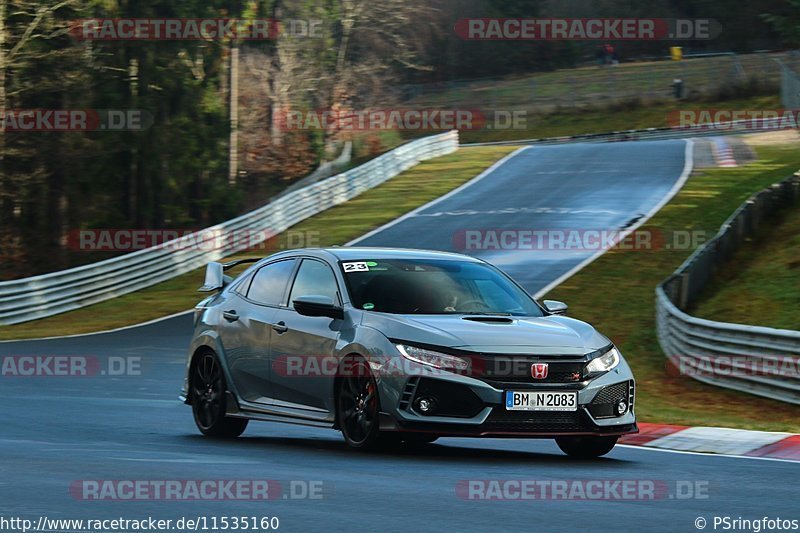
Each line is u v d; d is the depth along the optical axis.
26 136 159.50
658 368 63.50
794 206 111.69
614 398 30.75
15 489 23.52
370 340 30.61
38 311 98.50
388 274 33.38
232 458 29.58
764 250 95.75
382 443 30.27
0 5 147.50
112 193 183.38
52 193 167.75
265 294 35.59
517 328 30.84
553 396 29.61
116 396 51.62
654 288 92.25
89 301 104.38
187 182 190.50
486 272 35.09
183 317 94.25
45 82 156.88
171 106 188.75
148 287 112.00
